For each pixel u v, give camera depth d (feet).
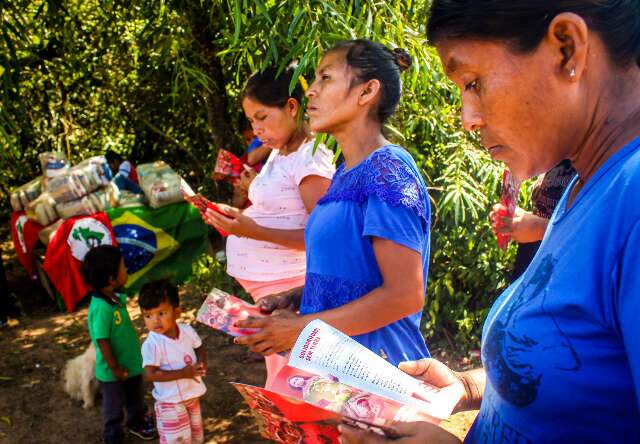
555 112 2.72
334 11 8.22
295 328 5.44
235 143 16.62
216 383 13.38
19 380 13.92
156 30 14.16
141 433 11.71
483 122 2.89
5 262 21.63
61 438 11.87
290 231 8.30
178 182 18.25
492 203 12.40
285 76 8.12
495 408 3.10
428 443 3.21
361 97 5.82
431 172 12.53
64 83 21.45
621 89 2.69
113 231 17.38
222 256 18.34
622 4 2.58
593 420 2.61
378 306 5.31
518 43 2.67
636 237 2.32
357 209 5.55
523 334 2.78
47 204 17.07
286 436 4.23
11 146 12.09
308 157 7.97
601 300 2.48
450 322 13.64
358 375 3.81
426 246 5.75
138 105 22.22
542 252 2.92
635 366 2.30
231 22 12.48
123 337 11.14
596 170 2.77
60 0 13.71
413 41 9.04
